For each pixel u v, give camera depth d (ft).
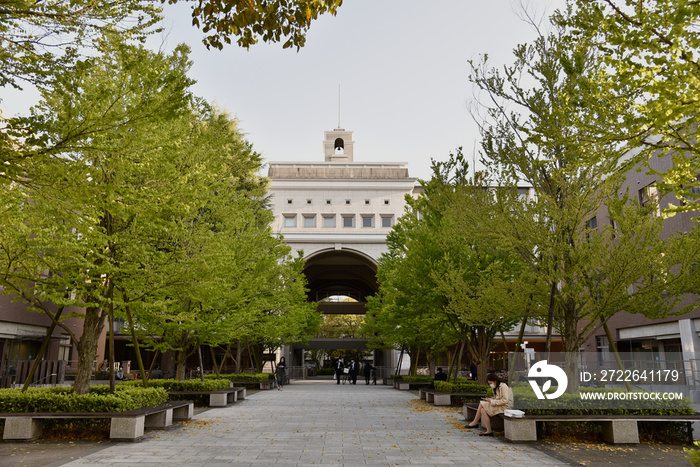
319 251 149.48
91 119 18.78
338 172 155.84
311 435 35.19
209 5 19.39
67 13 18.17
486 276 49.65
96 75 26.63
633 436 31.96
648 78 16.05
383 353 166.81
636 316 87.56
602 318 38.65
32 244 31.22
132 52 21.11
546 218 38.06
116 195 21.27
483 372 60.08
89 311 37.27
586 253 35.70
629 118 15.93
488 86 39.96
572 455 28.02
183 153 34.14
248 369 147.74
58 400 32.81
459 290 46.21
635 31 15.10
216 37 20.44
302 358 182.80
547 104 36.83
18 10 16.88
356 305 184.03
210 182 37.06
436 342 88.74
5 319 79.82
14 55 17.75
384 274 89.40
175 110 20.53
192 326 52.65
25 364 83.76
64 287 35.86
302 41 20.71
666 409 33.19
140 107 19.40
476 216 40.73
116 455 26.99
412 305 60.59
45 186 18.97
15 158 17.74
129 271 35.40
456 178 51.01
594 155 18.86
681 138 16.85
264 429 38.34
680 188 18.12
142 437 33.24
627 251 35.14
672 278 36.50
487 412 36.32
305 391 91.04
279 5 19.38
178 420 43.60
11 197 21.17
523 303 40.70
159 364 152.97
